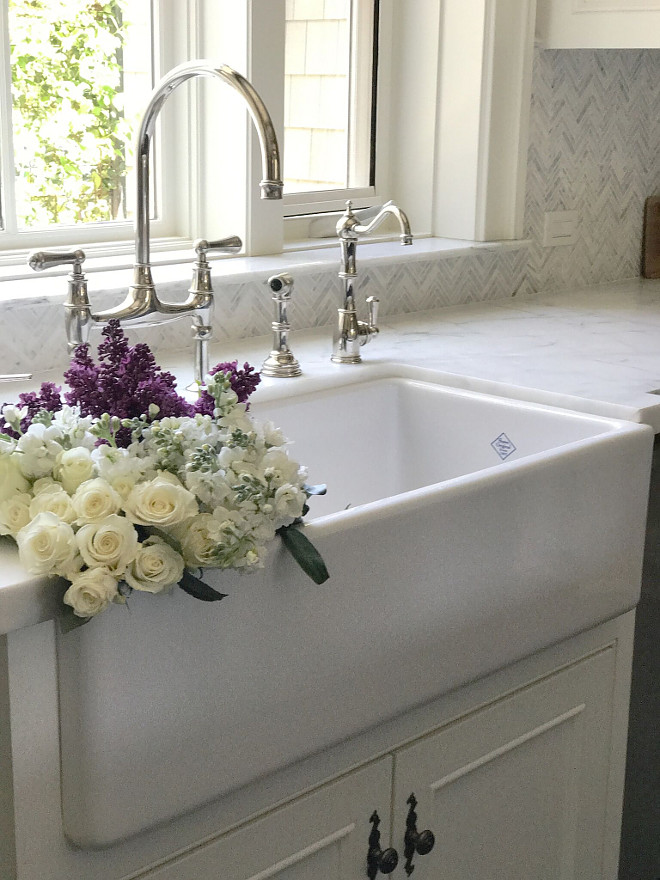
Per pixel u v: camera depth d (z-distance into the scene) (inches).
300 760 40.1
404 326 78.6
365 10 89.4
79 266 49.6
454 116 88.8
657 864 69.1
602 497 51.4
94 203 76.2
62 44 72.2
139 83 77.2
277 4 75.4
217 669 36.6
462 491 43.6
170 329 68.3
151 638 34.7
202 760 36.9
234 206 78.4
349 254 65.4
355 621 40.6
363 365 66.1
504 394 61.8
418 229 92.9
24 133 71.4
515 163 89.0
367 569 40.4
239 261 76.1
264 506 34.1
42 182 72.9
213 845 39.6
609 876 60.6
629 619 57.6
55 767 35.5
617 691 58.0
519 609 47.8
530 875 54.6
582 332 77.1
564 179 94.3
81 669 33.6
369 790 44.7
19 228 72.0
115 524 31.9
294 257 79.0
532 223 92.3
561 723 54.2
